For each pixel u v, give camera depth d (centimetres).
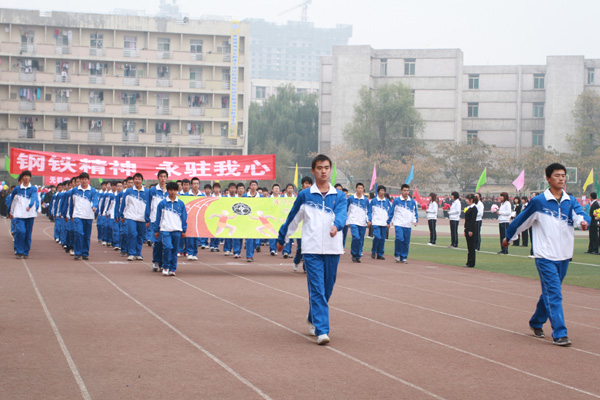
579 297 1320
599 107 8481
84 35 6556
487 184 8575
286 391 609
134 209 1820
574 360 766
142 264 1723
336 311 1063
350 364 717
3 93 6481
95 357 715
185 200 1695
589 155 8362
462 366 722
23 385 609
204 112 6731
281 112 9056
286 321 955
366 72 8969
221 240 2655
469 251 1903
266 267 1731
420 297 1246
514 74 9231
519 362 748
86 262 1731
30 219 1788
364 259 2119
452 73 9044
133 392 595
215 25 6681
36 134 6538
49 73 6475
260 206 1716
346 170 8244
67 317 934
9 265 1580
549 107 8956
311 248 851
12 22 6438
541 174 7906
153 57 6594
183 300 1120
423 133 8675
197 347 774
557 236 894
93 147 6700
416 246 2788
